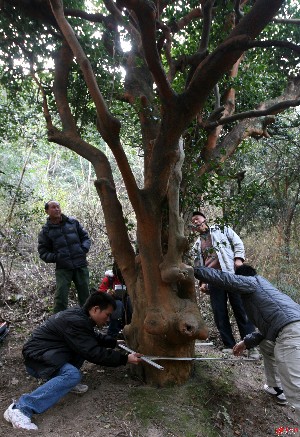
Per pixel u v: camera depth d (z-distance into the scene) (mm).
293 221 7805
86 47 4688
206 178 3674
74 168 12031
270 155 7586
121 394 3262
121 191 8602
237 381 3779
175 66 3609
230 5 4086
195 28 4387
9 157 9328
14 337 4602
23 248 7145
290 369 3000
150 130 3621
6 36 4750
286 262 6688
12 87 5297
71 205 8445
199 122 3645
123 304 4074
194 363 3707
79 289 4844
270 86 5117
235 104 4727
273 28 4840
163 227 3451
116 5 3951
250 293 3260
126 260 3580
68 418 3010
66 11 4223
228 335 4371
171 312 3189
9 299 5562
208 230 4137
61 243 4672
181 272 3168
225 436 3076
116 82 4734
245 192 4199
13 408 2916
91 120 5211
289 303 3176
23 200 6715
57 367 3098
